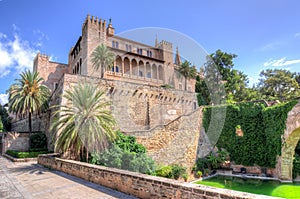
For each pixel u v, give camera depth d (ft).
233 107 42.75
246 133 40.22
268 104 38.47
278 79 78.43
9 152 50.65
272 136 35.70
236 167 40.34
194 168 29.48
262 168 37.17
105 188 15.72
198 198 9.47
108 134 20.54
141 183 12.72
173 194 10.66
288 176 32.55
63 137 27.07
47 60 95.61
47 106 53.36
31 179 22.39
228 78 70.49
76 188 16.52
